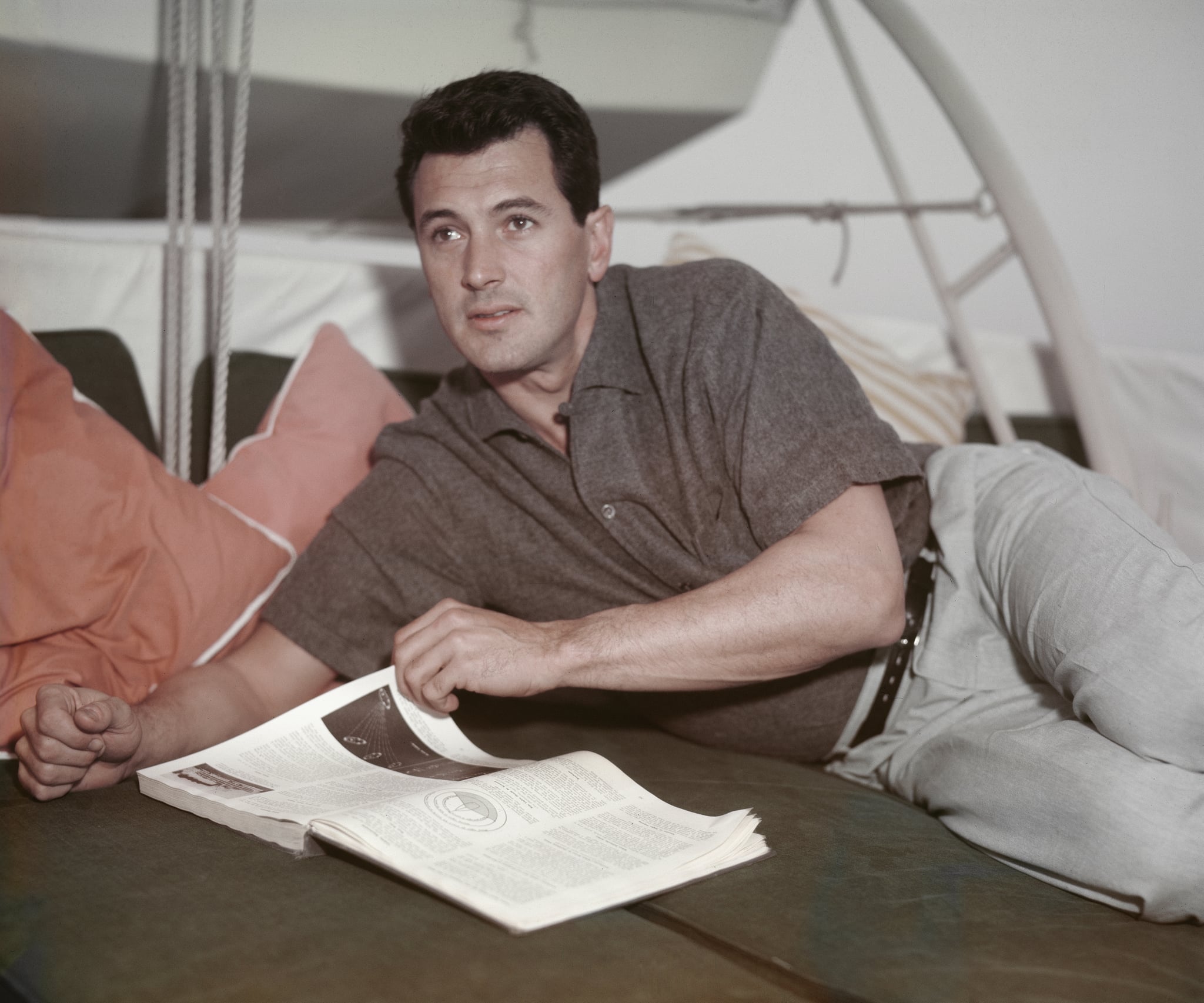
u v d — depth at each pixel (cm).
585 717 129
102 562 107
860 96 200
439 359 174
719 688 99
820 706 111
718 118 188
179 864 77
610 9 165
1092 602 94
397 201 181
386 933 67
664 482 111
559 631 99
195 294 154
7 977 62
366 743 97
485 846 75
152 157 154
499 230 104
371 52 151
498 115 103
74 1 130
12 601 102
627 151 192
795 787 104
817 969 66
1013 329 233
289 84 148
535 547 116
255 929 67
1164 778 84
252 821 81
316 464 134
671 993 62
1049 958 71
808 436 102
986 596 109
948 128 225
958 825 95
